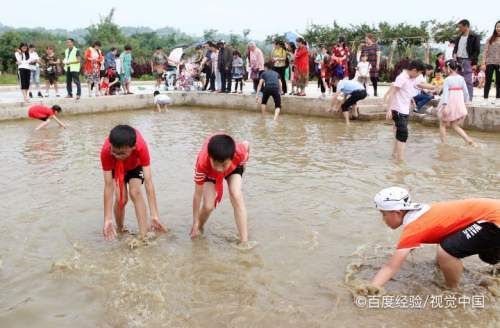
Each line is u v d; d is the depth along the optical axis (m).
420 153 8.09
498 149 8.34
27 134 10.43
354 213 5.16
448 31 23.45
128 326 3.20
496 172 6.78
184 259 4.12
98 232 4.71
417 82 8.19
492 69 11.37
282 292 3.60
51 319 3.28
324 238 4.53
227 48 15.26
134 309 3.39
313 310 3.37
